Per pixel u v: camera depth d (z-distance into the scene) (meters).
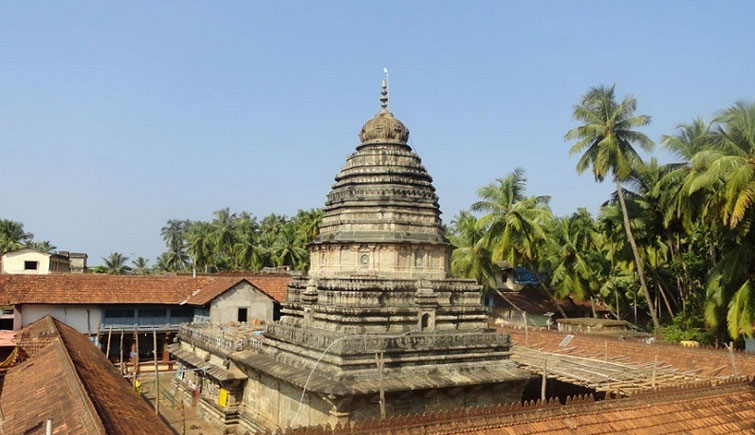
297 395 29.23
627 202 56.19
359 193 35.41
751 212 33.53
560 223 71.31
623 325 55.09
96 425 14.55
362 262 33.78
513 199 60.62
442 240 35.12
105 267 114.31
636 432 16.91
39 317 54.62
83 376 22.27
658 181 50.06
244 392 35.88
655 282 67.19
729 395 20.16
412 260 34.03
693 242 57.16
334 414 25.62
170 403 46.41
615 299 76.88
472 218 68.19
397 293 31.23
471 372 29.84
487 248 63.66
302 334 30.20
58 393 20.17
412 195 35.38
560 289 69.56
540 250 61.44
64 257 85.69
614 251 62.03
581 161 51.59
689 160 45.00
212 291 56.59
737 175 31.80
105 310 57.53
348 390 25.30
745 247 35.50
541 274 83.44
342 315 29.72
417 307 31.31
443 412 15.66
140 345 62.44
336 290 30.86
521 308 75.62
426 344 29.14
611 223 61.28
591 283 69.56
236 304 55.62
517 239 59.22
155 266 140.25
